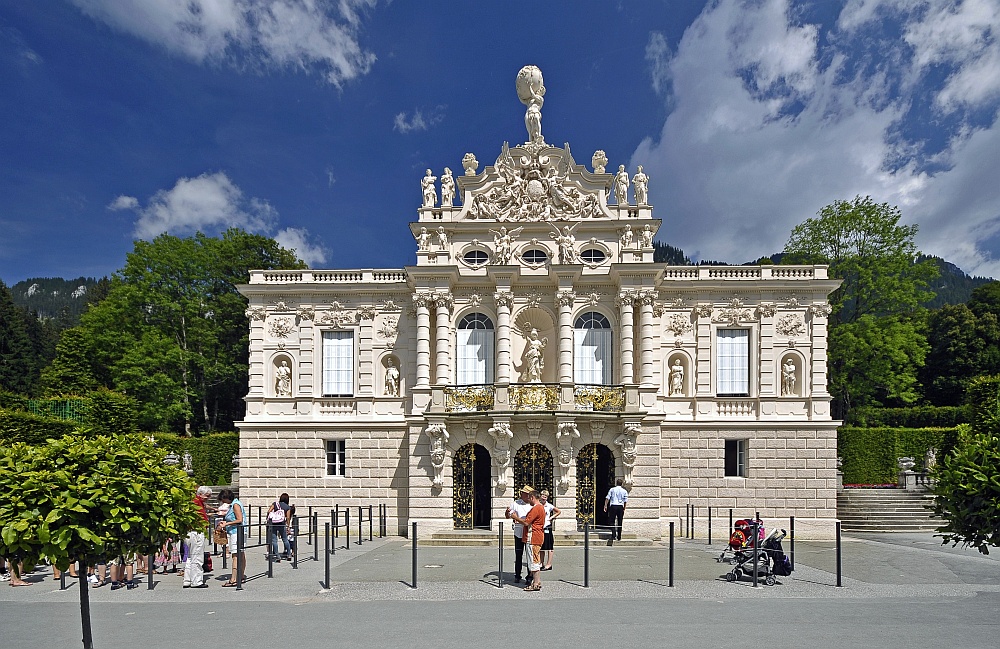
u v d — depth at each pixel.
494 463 32.59
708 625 14.57
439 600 17.20
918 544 30.33
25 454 11.48
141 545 12.10
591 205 36.69
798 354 35.75
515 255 36.50
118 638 13.67
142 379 49.22
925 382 57.84
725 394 35.94
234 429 58.72
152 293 51.50
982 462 12.88
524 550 20.89
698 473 35.03
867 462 43.59
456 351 36.22
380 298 37.19
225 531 21.42
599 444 34.44
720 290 36.25
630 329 34.50
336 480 35.97
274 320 37.28
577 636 13.63
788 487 34.75
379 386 36.81
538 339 35.78
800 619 15.14
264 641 13.32
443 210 37.34
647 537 32.31
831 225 48.94
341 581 20.02
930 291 48.44
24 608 16.70
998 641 13.38
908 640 13.41
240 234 57.19
